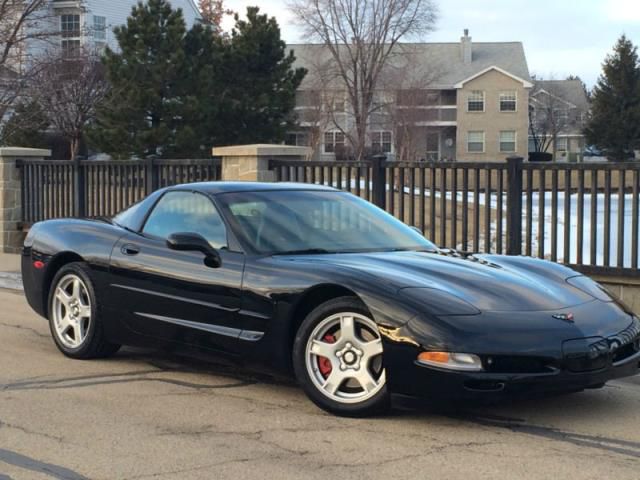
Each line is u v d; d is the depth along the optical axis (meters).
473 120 60.59
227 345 5.89
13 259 14.24
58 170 14.61
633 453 4.82
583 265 8.81
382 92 49.56
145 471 4.45
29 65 28.86
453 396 4.91
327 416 5.46
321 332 5.43
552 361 4.96
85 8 37.50
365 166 10.59
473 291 5.30
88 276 6.89
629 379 6.69
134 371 6.75
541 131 66.12
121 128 26.08
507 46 63.03
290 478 4.35
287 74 29.98
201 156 27.23
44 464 4.56
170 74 26.53
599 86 57.34
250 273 5.78
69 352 7.14
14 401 5.85
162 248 6.45
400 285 5.23
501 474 4.42
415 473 4.42
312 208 6.57
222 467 4.51
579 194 8.91
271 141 29.19
